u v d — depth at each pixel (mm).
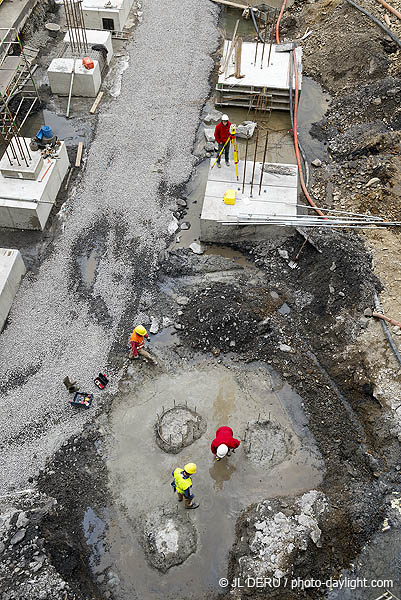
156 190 18125
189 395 13578
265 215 16344
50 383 13516
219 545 11312
